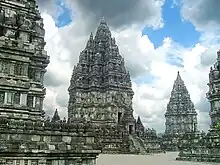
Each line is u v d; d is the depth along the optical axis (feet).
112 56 341.82
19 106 105.19
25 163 77.30
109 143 272.10
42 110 130.52
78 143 87.30
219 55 236.02
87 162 87.56
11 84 104.78
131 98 341.82
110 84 325.01
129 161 168.04
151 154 277.23
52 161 81.66
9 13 115.34
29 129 80.89
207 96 239.71
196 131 419.54
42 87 134.00
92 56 356.18
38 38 140.87
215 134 186.91
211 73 237.25
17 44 107.96
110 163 147.54
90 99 330.54
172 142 422.41
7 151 74.69
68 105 350.23
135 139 299.58
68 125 87.10
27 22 118.01
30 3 128.77
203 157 184.65
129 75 353.31
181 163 164.76
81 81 339.57
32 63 135.23
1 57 104.27
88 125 90.89
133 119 322.14
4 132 77.15
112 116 315.99
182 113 464.65
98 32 366.22
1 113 101.40
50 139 83.35
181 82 490.08
